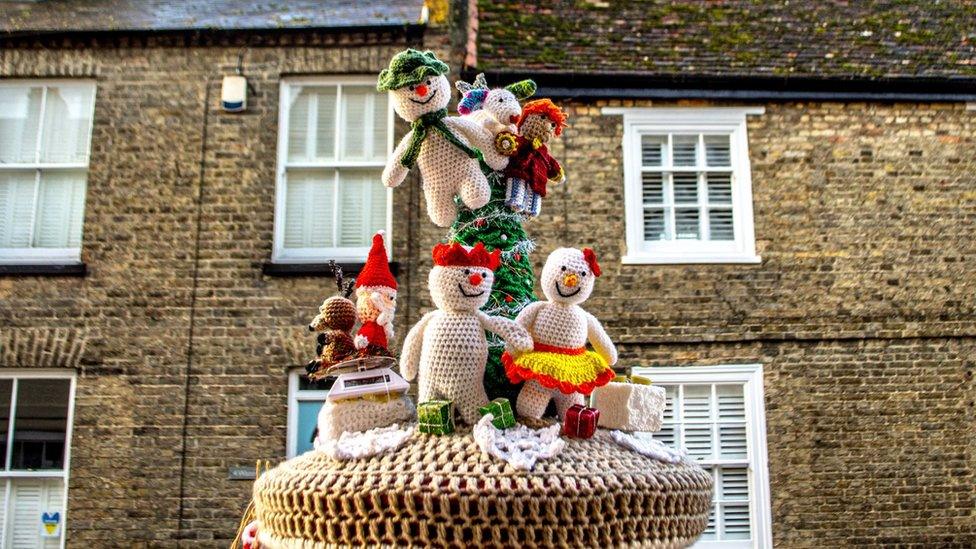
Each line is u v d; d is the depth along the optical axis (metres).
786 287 8.07
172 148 8.24
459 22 8.44
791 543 7.60
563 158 8.23
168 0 9.20
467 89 2.35
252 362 7.78
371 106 8.50
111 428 7.65
